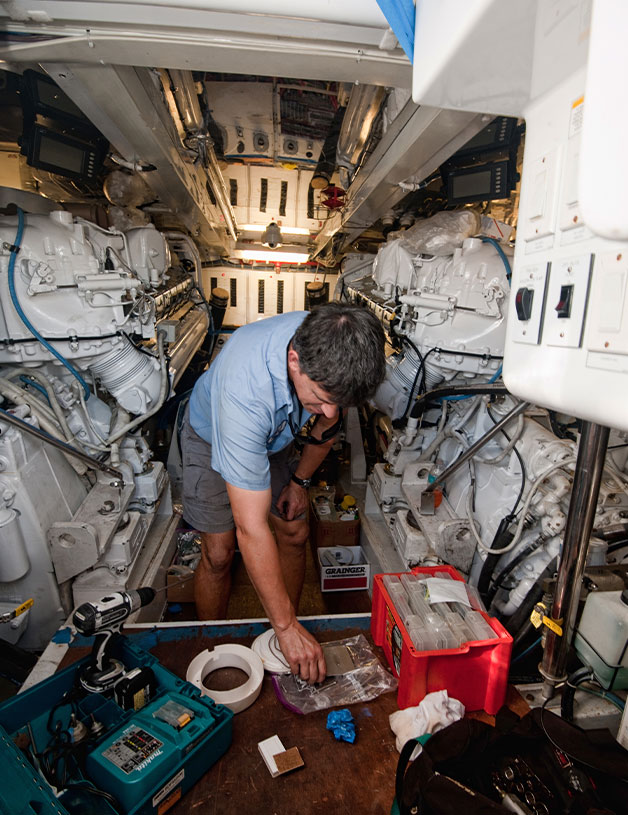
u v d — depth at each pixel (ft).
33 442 6.08
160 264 8.99
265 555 3.79
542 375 2.54
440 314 6.56
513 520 5.72
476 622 3.95
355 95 6.95
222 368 4.19
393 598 4.24
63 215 6.24
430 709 3.52
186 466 6.02
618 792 2.82
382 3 2.74
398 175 7.02
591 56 1.53
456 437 7.35
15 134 8.70
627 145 1.49
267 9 3.81
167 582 7.82
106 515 6.51
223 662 4.27
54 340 6.13
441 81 2.54
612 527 4.96
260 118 11.43
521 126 6.88
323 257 15.52
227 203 12.28
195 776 3.24
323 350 3.13
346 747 3.52
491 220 8.38
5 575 5.57
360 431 12.08
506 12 2.03
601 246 2.07
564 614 3.47
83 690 3.71
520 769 3.05
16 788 2.78
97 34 4.11
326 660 4.28
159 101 6.09
